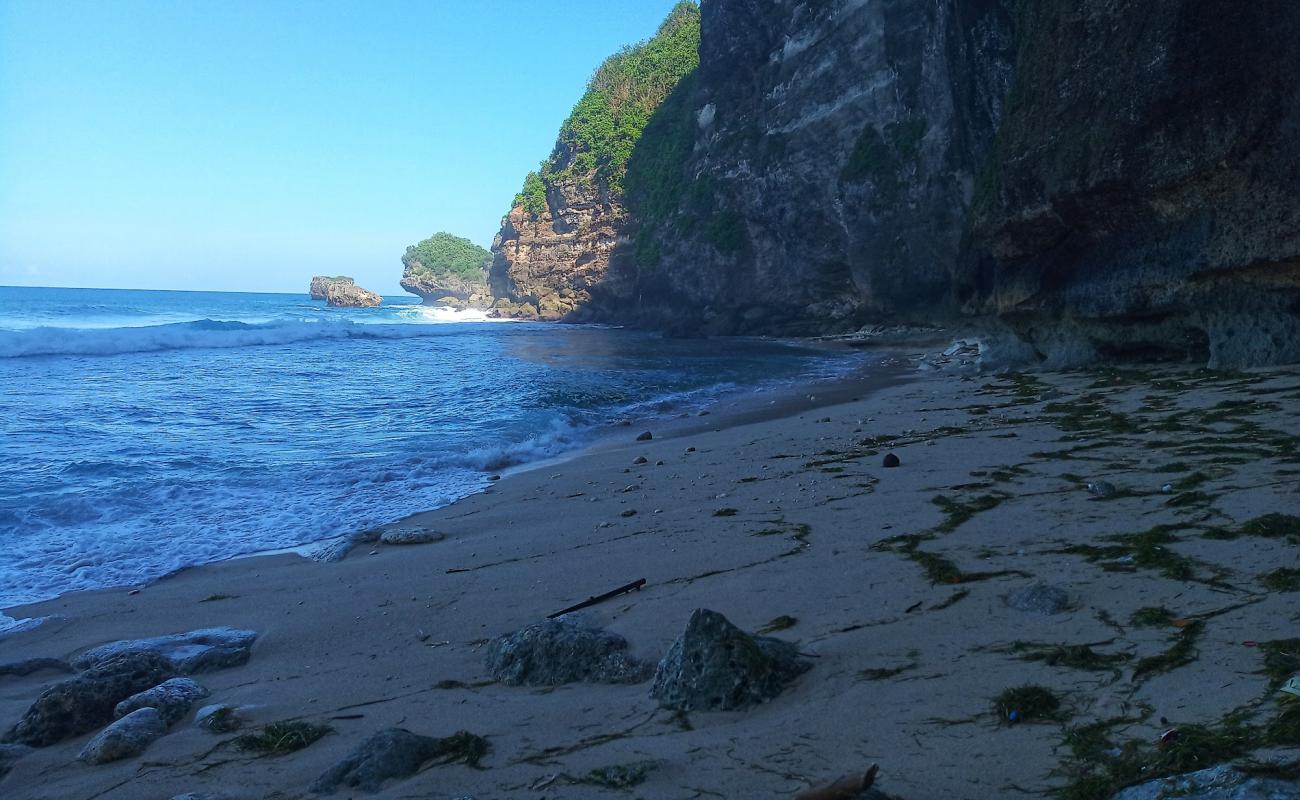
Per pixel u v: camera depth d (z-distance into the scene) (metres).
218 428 12.20
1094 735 2.51
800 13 34.03
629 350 28.31
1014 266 15.13
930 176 27.77
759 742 2.74
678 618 4.12
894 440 9.14
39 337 24.09
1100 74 12.18
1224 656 2.93
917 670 3.18
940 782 2.36
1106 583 3.90
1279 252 9.93
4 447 10.55
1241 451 6.41
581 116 55.56
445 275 112.38
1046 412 9.99
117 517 7.59
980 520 5.35
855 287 33.50
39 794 3.00
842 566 4.71
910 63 28.47
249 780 2.93
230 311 73.12
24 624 5.09
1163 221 11.65
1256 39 9.88
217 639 4.56
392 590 5.24
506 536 6.44
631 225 49.94
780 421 11.98
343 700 3.62
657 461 9.23
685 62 50.31
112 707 3.72
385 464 9.67
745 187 37.38
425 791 2.67
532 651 3.73
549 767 2.75
